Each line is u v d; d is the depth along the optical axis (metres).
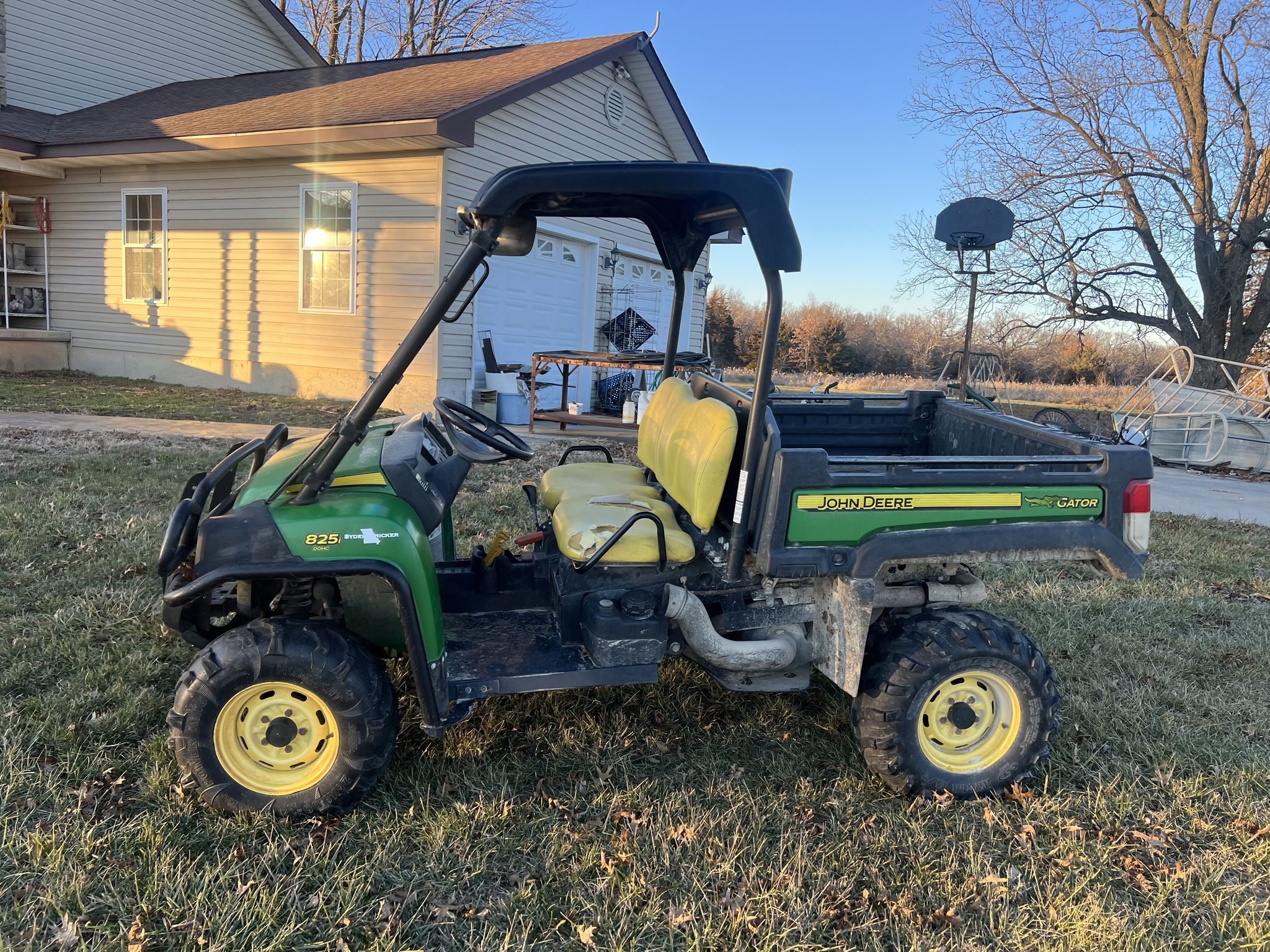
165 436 8.33
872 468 2.92
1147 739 3.45
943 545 2.87
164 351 12.84
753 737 3.35
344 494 2.76
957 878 2.60
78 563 4.65
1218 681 4.10
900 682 2.89
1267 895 2.58
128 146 11.33
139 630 3.87
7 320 12.98
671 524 3.25
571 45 13.02
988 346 20.69
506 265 11.62
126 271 12.93
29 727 3.02
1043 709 2.99
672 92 13.79
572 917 2.34
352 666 2.60
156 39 15.23
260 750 2.66
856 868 2.60
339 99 11.67
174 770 2.85
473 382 11.36
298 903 2.31
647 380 12.60
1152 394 13.15
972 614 3.04
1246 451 11.54
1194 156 17.08
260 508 2.62
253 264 11.88
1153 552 6.39
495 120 11.06
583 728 3.31
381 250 10.95
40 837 2.46
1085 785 3.13
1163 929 2.42
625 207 3.38
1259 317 17.23
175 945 2.18
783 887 2.49
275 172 11.45
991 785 3.00
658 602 2.96
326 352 11.59
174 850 2.46
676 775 3.05
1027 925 2.42
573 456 8.61
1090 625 4.73
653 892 2.44
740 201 2.62
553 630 3.24
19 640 3.66
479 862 2.53
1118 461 2.97
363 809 2.74
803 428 4.11
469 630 3.25
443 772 2.98
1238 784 3.11
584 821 2.77
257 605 3.02
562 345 13.10
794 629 3.11
